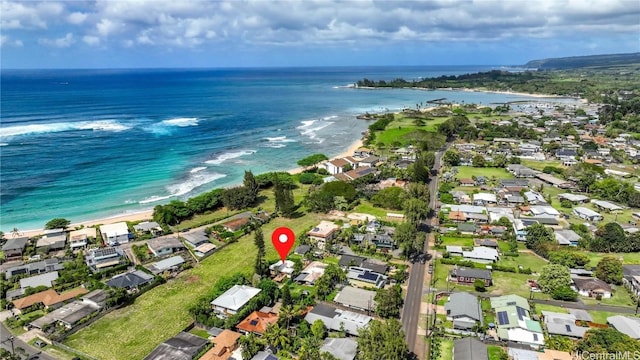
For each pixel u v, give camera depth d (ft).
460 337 229.86
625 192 448.65
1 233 351.05
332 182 453.99
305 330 225.35
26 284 280.51
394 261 318.04
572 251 322.34
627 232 361.10
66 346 221.25
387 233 354.33
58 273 297.33
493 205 439.22
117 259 315.17
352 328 228.43
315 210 424.05
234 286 269.44
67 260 318.24
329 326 231.50
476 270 292.40
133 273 291.79
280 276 293.02
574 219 401.90
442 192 471.21
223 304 249.34
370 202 449.48
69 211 418.10
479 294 273.54
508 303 251.80
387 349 191.01
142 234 364.79
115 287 273.13
